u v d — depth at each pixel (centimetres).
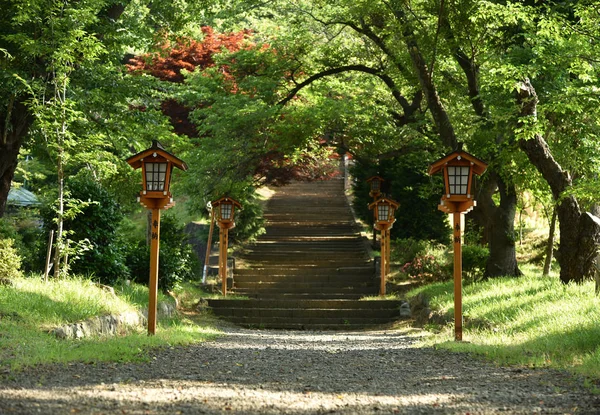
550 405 617
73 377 728
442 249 2709
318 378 819
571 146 1647
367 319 2047
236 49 3444
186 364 913
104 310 1266
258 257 2931
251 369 895
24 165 2778
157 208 1255
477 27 1720
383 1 1791
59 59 1357
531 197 2959
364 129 2294
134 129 1919
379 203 2327
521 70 1384
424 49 1803
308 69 2483
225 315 2083
